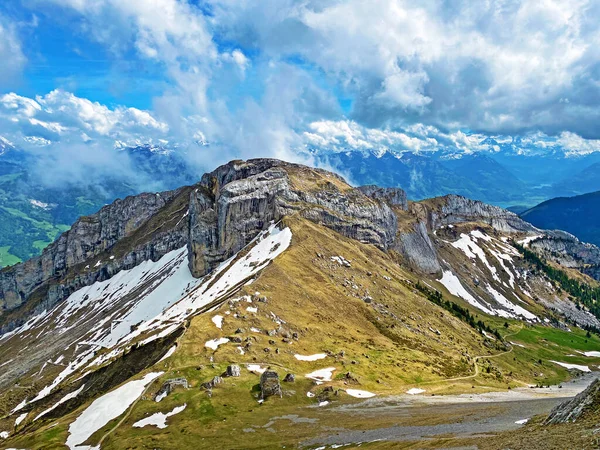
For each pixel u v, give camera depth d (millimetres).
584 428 50812
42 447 109500
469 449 56625
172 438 98375
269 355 147500
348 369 147750
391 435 79562
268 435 93562
